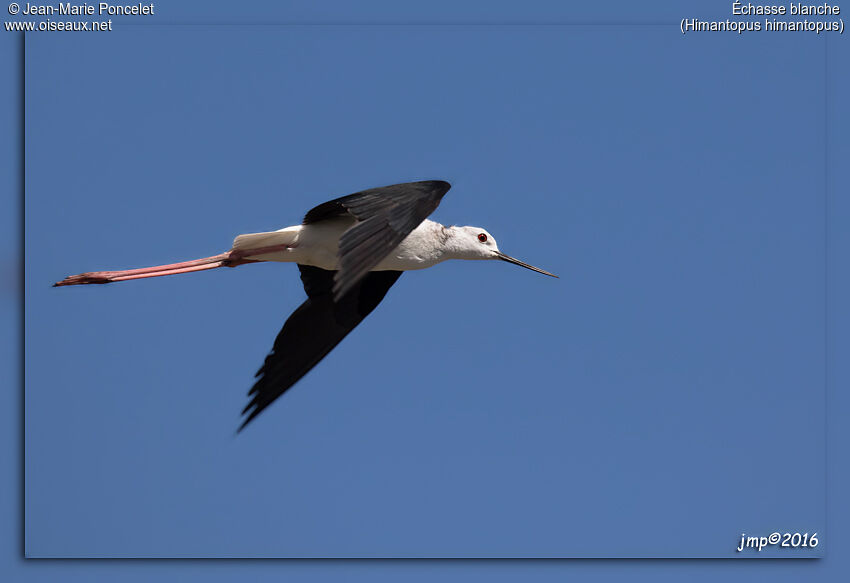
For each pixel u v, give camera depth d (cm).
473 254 1440
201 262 1336
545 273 1455
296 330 1373
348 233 1035
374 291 1405
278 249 1317
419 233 1401
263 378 1354
